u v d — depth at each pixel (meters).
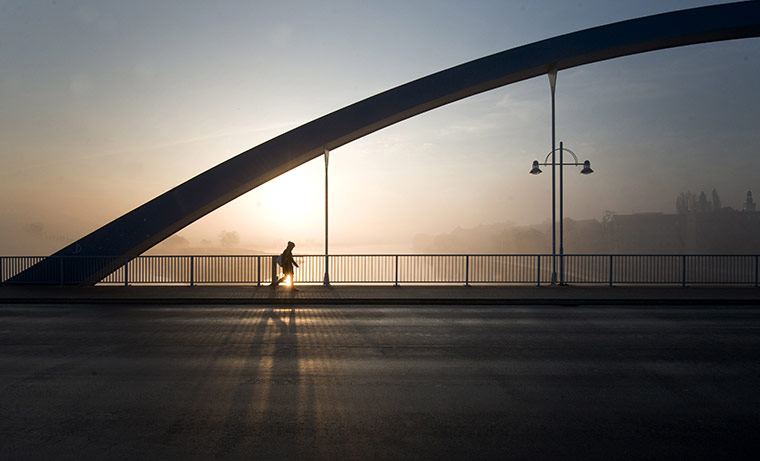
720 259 17.52
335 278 18.39
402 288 17.22
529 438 4.54
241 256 18.34
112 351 8.13
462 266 17.97
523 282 18.02
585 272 17.92
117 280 18.48
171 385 6.21
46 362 7.38
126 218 20.94
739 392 5.98
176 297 14.72
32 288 17.47
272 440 4.48
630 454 4.18
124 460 4.04
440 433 4.66
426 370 6.99
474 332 9.89
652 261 17.66
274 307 13.67
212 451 4.23
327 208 19.11
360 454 4.17
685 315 12.12
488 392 5.97
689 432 4.70
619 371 6.94
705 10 21.64
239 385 6.23
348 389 6.08
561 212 18.39
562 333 9.80
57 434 4.61
